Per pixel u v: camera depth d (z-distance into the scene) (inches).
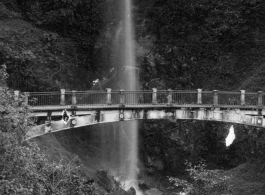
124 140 1814.7
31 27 1732.3
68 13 1834.4
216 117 1259.2
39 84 1601.9
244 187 1443.2
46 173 838.5
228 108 1264.8
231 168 1769.2
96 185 1369.3
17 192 657.6
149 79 1929.1
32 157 768.3
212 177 817.5
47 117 1095.6
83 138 1731.1
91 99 1576.0
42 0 1840.6
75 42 1868.8
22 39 1654.8
